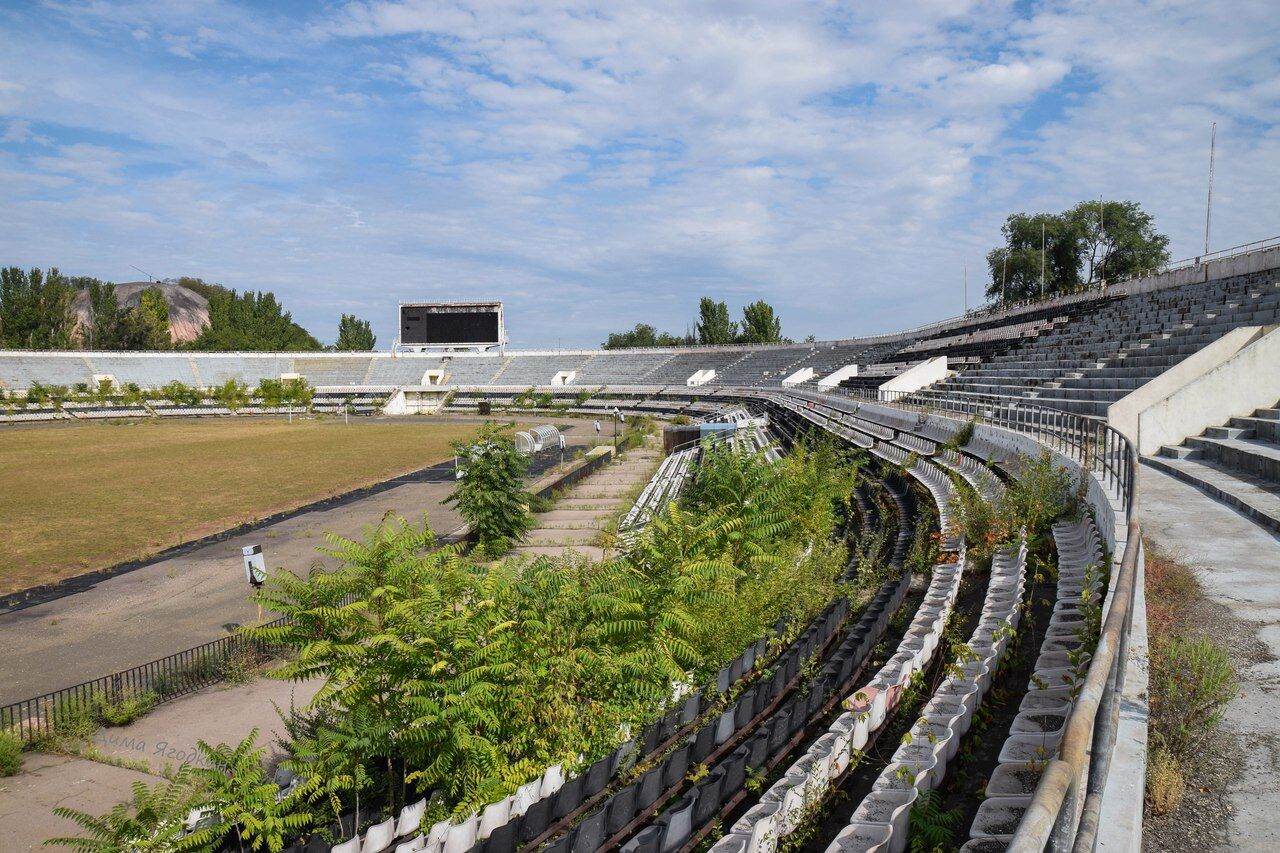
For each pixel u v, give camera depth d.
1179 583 8.55
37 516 32.66
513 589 9.42
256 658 16.39
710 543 11.62
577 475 40.06
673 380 110.25
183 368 116.00
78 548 27.12
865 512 20.84
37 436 69.25
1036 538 12.13
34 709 14.17
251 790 7.50
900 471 22.86
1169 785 4.72
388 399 113.00
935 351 57.12
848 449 29.84
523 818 6.84
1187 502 13.62
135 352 113.94
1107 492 11.37
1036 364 34.53
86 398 96.56
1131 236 72.44
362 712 8.22
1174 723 5.34
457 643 8.20
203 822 7.59
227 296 143.38
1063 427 16.22
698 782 7.20
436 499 36.69
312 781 7.88
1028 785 5.53
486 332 104.19
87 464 49.00
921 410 32.28
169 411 102.81
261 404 104.81
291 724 9.77
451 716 7.84
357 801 7.95
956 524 14.14
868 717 7.51
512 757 8.18
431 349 128.62
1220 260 33.72
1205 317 27.23
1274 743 5.24
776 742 7.81
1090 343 33.44
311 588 8.68
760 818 6.14
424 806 7.98
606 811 6.68
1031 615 9.41
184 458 52.31
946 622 9.86
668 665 8.73
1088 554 10.42
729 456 15.88
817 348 97.19
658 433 69.50
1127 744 4.60
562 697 8.34
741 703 8.49
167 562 25.34
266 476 44.00
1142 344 28.06
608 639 9.18
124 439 66.38
